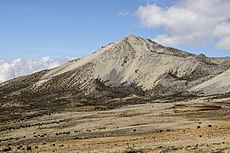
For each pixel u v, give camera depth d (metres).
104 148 41.97
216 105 106.69
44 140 58.84
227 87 173.75
